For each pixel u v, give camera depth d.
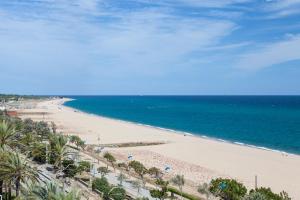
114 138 159.00
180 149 133.62
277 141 160.25
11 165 50.66
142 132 182.00
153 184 81.06
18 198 46.28
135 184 78.50
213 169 101.62
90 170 84.06
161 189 75.25
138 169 85.75
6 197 55.31
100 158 106.00
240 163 110.88
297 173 99.56
